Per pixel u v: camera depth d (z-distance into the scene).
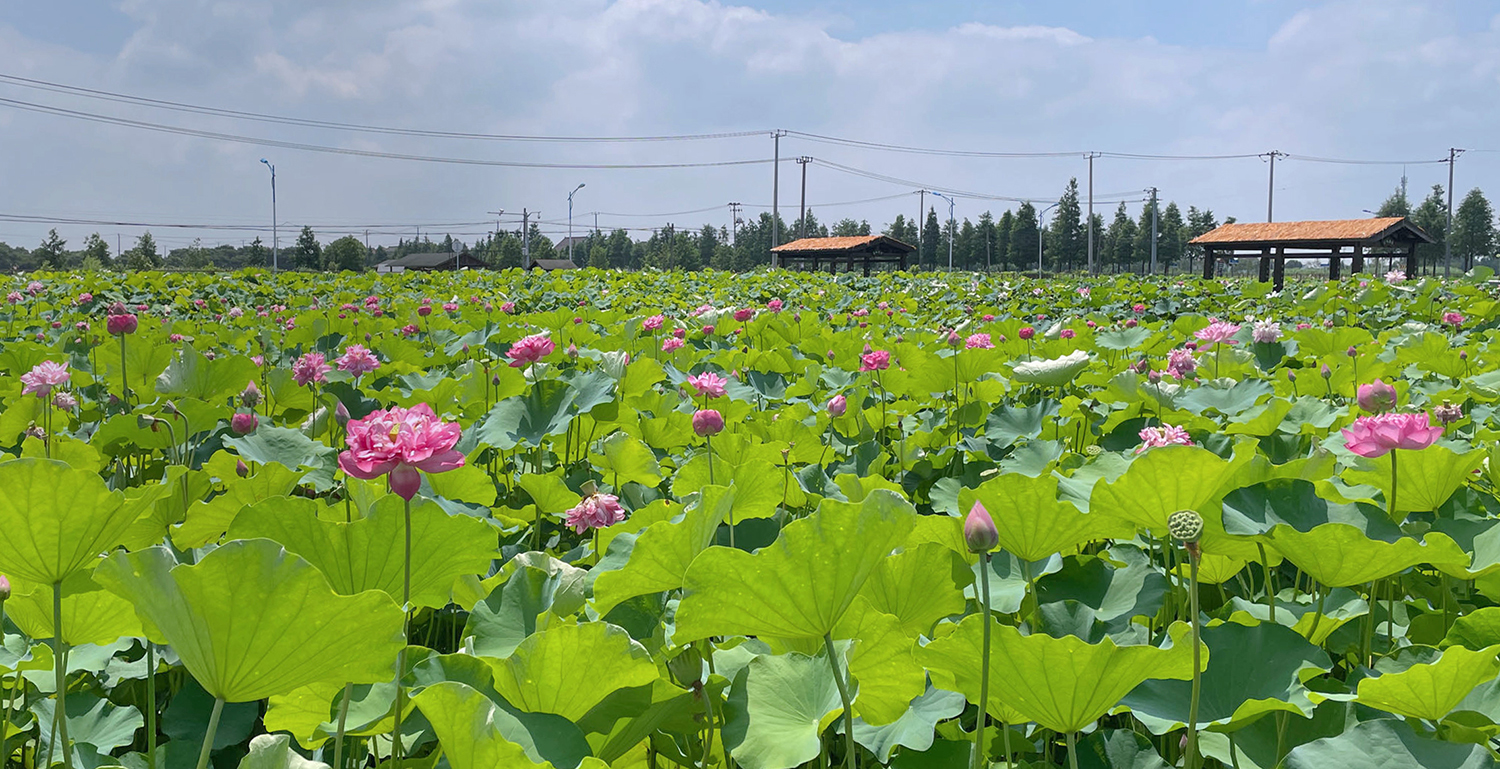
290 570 1.32
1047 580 2.46
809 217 127.88
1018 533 2.26
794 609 1.65
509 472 4.50
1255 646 1.90
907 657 1.70
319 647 1.41
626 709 1.68
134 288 16.56
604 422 4.41
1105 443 3.99
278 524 1.80
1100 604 2.36
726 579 1.59
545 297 16.97
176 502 2.99
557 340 8.39
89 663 2.29
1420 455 2.60
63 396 4.41
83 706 2.32
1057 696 1.64
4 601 1.84
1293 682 1.80
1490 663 1.55
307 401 5.02
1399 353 6.04
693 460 3.11
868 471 4.13
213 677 1.42
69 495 1.65
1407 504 2.72
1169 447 2.04
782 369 6.82
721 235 138.12
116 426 3.94
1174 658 1.60
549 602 2.01
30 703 2.26
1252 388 4.63
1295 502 2.25
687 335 9.21
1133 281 21.81
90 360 6.50
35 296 14.70
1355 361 5.57
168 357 5.61
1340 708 1.86
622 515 2.59
